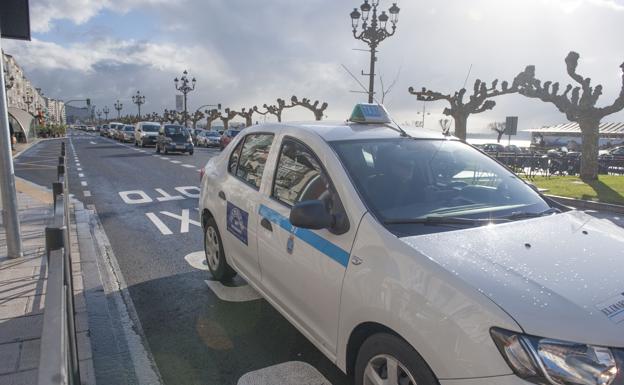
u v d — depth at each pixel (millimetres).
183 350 3580
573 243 2506
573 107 17406
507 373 1808
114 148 34781
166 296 4625
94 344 3607
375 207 2697
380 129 3604
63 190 4227
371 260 2428
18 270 4832
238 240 3996
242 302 4445
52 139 55188
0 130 5023
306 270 2904
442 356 1978
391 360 2264
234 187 4176
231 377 3219
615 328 1854
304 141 3365
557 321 1857
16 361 3092
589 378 1740
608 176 18672
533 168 20625
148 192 11945
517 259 2254
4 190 5117
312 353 3521
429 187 3035
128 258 5938
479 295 1975
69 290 2352
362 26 15734
